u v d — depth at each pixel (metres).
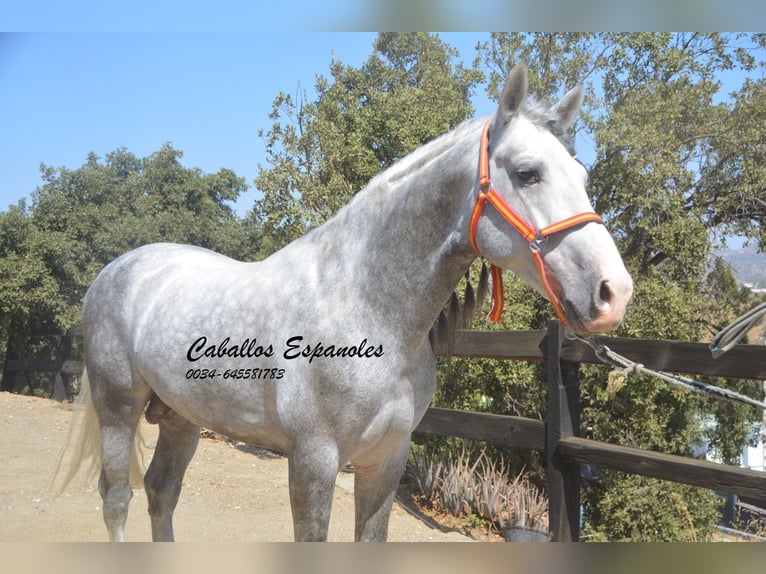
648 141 6.78
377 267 2.10
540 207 1.82
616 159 6.99
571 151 1.93
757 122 7.37
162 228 10.95
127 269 2.91
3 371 10.73
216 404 2.39
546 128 1.92
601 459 3.16
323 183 7.13
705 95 7.55
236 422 2.35
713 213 7.92
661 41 7.59
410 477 5.51
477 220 1.94
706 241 6.72
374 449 2.17
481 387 5.90
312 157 7.23
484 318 5.36
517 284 6.07
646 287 6.19
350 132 7.31
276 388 2.15
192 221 11.30
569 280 1.76
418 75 9.43
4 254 9.54
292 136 7.21
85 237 10.41
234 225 12.16
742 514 6.90
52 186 10.77
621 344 3.20
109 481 2.84
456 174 2.02
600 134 6.92
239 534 3.87
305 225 6.73
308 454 2.08
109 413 2.85
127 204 11.49
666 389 5.60
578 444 3.29
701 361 2.88
